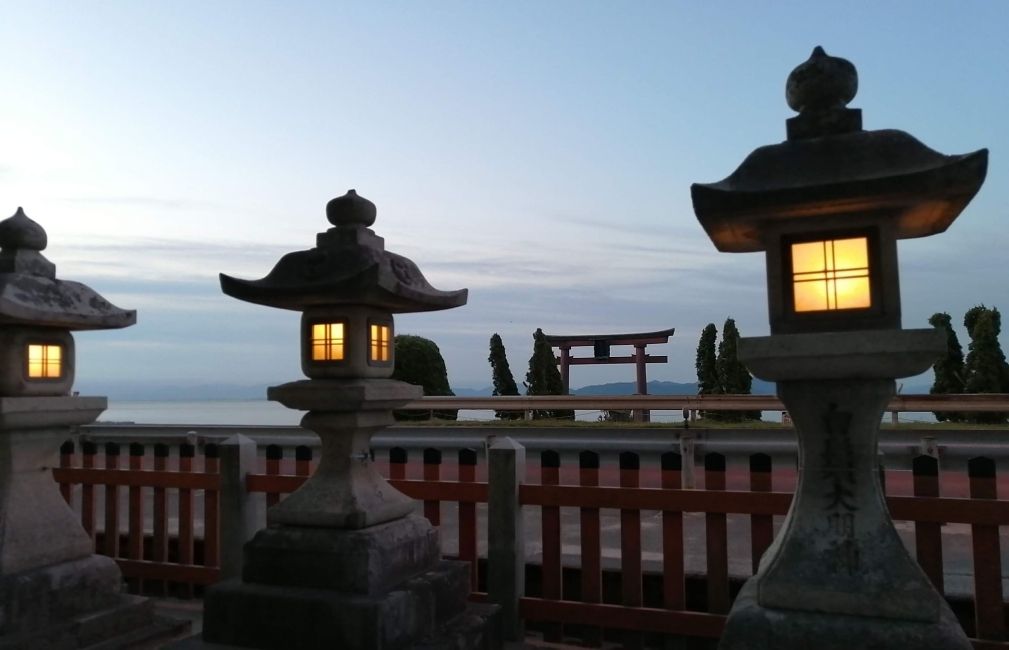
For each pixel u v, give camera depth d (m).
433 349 18.50
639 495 5.27
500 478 5.59
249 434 14.84
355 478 4.88
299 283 4.64
